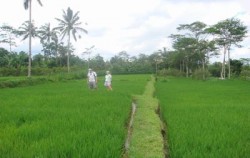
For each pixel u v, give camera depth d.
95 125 8.59
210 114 11.73
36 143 6.73
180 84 37.44
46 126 8.45
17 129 8.17
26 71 55.06
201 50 64.12
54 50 82.94
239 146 7.09
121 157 6.55
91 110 11.48
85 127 8.45
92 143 6.82
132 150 6.97
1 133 7.80
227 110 13.02
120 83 35.41
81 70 67.12
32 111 11.20
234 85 35.84
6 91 21.05
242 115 11.67
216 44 58.31
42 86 28.42
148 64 89.25
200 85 35.28
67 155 6.12
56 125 8.63
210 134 8.21
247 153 6.71
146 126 9.25
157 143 7.45
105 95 17.16
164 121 11.09
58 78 42.84
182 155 6.60
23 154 6.04
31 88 24.86
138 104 13.92
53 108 12.07
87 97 16.00
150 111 11.84
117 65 88.38
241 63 73.75
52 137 7.32
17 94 18.45
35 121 9.39
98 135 7.51
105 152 6.25
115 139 7.16
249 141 7.80
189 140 7.60
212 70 76.38
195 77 57.56
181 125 9.47
